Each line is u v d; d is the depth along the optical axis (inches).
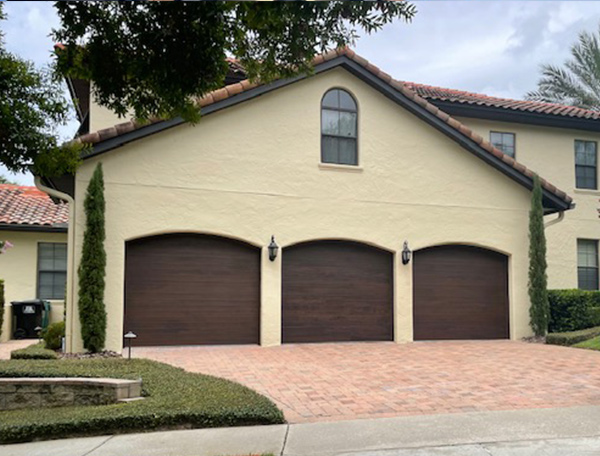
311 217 509.7
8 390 277.4
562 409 265.6
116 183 453.4
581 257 717.3
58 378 282.8
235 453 201.2
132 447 210.4
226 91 478.0
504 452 201.6
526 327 570.6
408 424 239.5
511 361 411.2
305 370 369.4
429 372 364.5
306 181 510.9
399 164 543.5
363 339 524.7
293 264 510.9
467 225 561.9
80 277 428.5
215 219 479.5
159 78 221.1
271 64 249.4
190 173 474.9
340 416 255.8
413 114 552.1
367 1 218.1
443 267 560.1
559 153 721.0
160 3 206.2
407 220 541.6
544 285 568.7
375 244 528.1
